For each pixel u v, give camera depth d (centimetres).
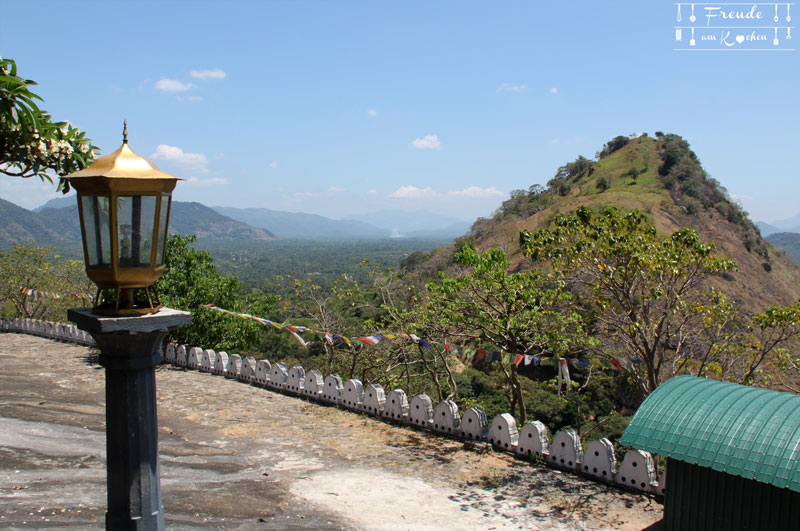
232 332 2205
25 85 534
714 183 7288
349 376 2245
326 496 934
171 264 2142
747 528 738
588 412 2353
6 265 3000
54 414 1235
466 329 1559
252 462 1080
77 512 719
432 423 1290
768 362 1360
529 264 4928
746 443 735
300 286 2373
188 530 730
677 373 1411
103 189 349
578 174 9125
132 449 371
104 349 369
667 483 819
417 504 920
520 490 985
